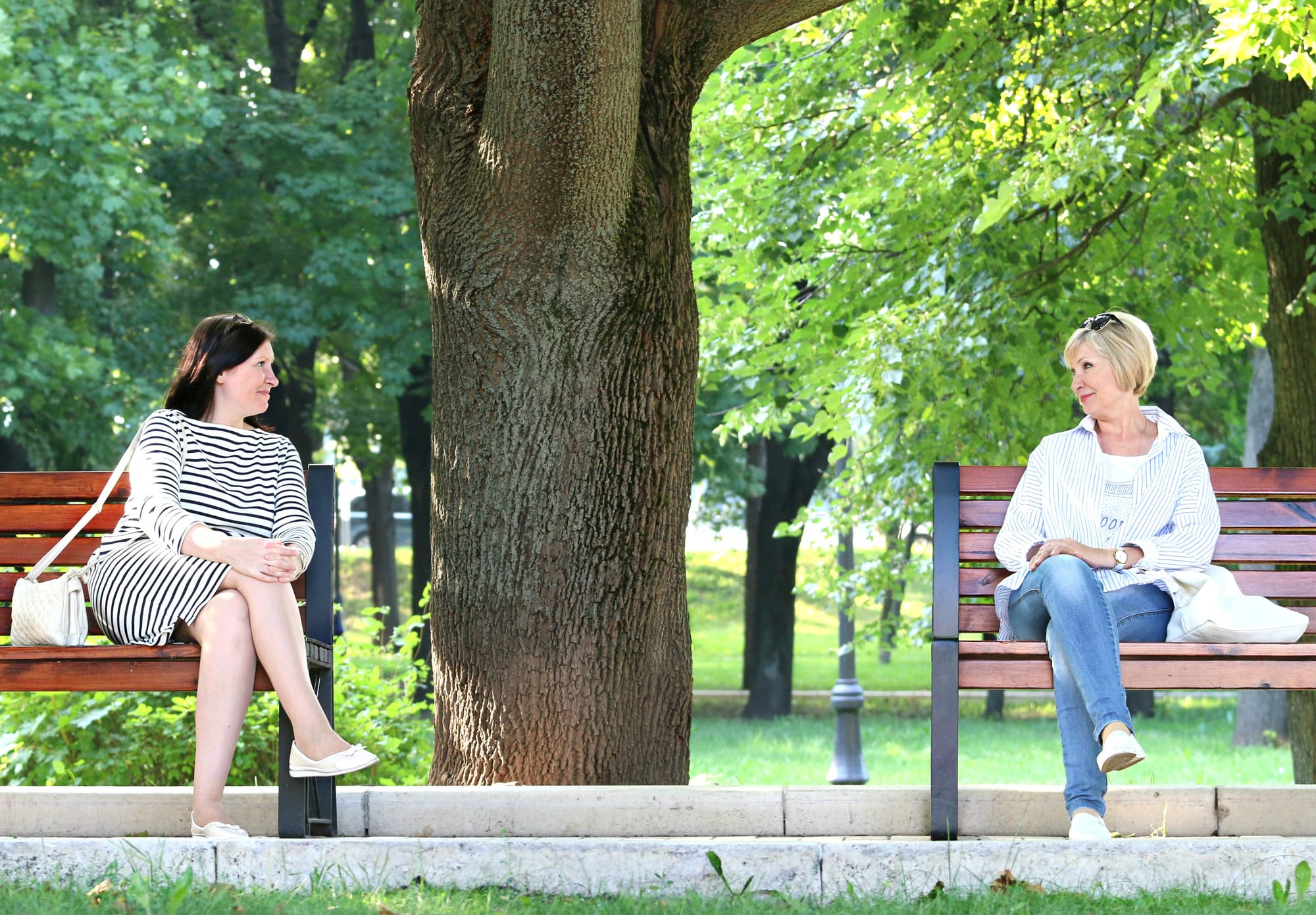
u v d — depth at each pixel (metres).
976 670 4.99
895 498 13.09
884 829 5.16
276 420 24.66
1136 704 26.25
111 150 19.61
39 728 7.94
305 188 21.78
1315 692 10.92
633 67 5.89
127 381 22.45
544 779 6.22
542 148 6.00
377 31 26.06
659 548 6.45
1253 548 5.46
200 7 24.92
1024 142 11.42
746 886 4.60
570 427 6.29
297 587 5.38
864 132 12.79
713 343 14.01
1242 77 11.21
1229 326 13.85
